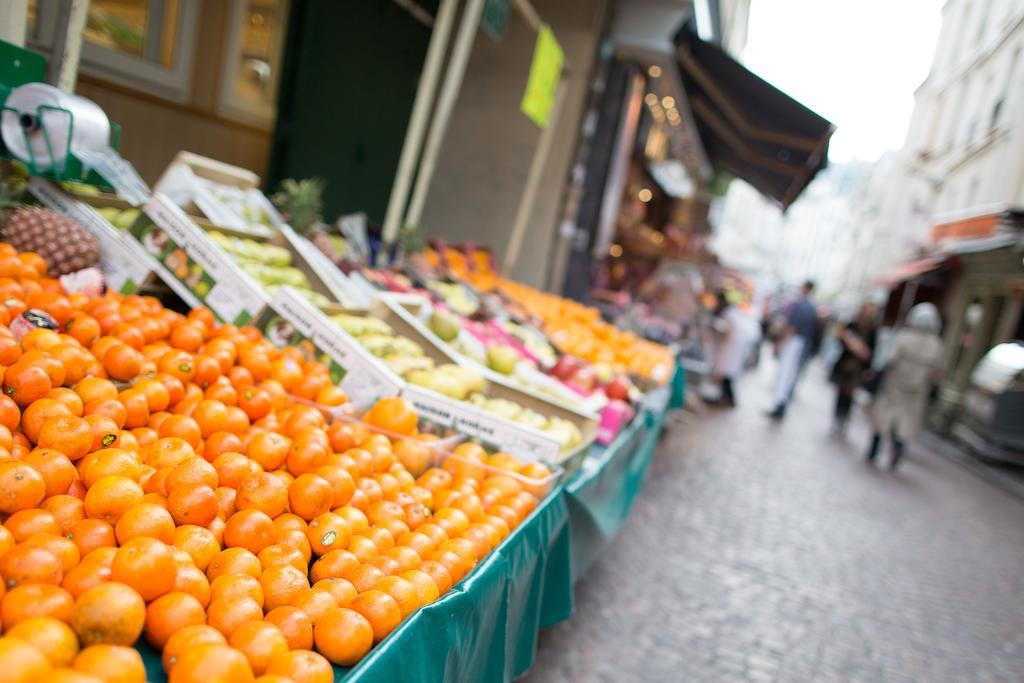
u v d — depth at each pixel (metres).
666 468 7.21
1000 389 11.64
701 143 13.71
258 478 1.76
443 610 1.60
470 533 2.05
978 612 5.12
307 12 7.14
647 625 3.96
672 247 18.11
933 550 6.35
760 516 6.30
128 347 2.15
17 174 2.99
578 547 3.15
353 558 1.69
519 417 3.30
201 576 1.40
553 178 10.09
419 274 5.38
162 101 5.93
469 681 1.86
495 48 9.91
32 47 4.00
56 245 2.71
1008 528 7.71
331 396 2.57
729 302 12.05
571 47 9.72
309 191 4.58
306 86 7.36
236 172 4.27
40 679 0.98
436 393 2.85
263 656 1.29
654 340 10.05
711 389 13.35
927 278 14.75
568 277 10.73
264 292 2.97
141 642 1.32
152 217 2.97
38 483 1.42
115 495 1.47
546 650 3.47
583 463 3.43
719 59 8.82
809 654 4.00
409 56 8.25
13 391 1.72
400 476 2.30
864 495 7.77
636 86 10.77
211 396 2.26
